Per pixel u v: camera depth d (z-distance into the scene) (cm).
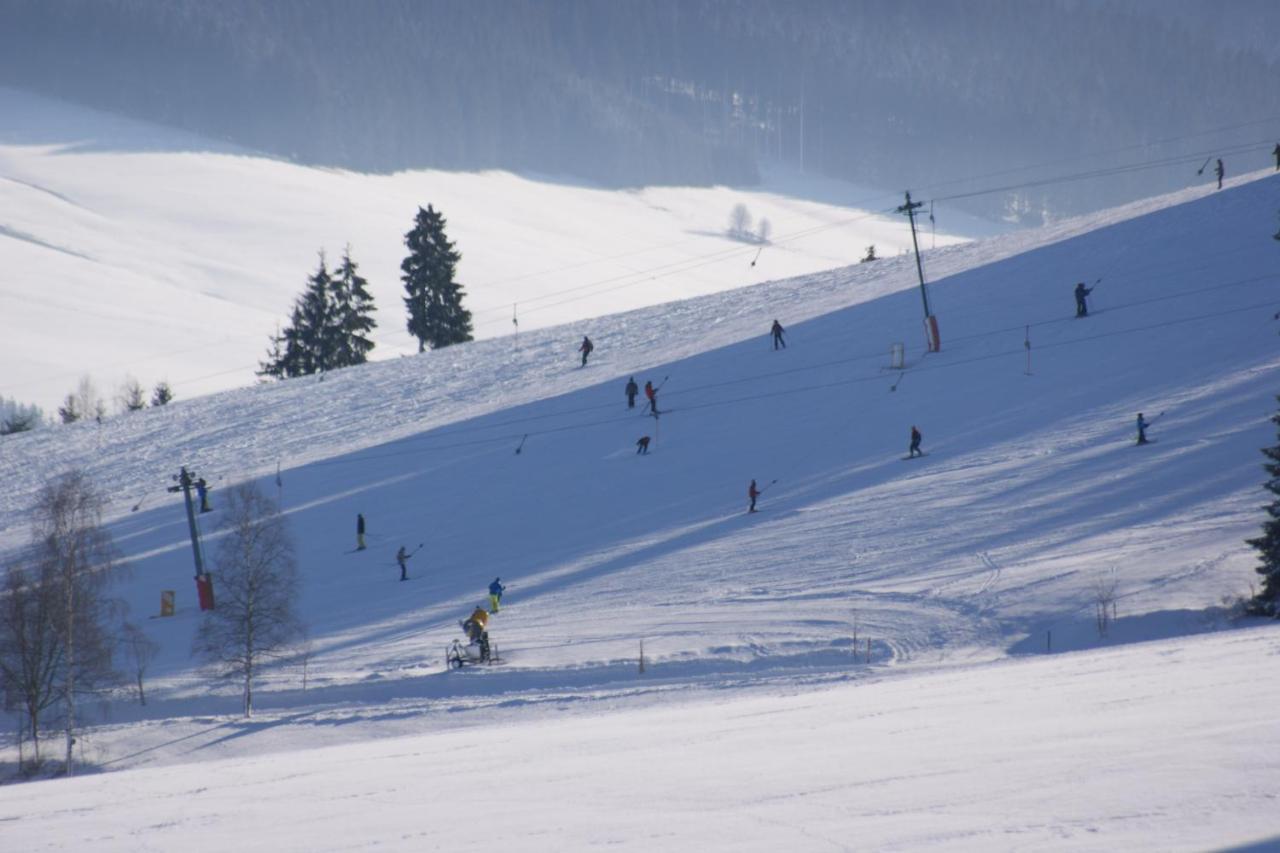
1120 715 3750
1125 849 2153
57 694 12306
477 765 4541
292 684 13162
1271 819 2278
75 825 3941
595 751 4597
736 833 2662
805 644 11175
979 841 2336
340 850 2962
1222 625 9219
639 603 14088
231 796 4350
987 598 11412
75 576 13300
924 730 4016
